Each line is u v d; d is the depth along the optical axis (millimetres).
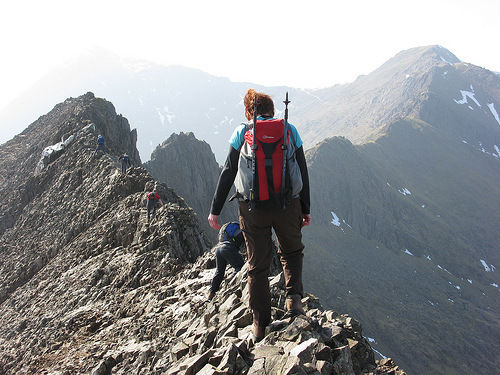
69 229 31984
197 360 4797
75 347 12383
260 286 4648
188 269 14086
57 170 46281
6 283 32562
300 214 4520
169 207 21719
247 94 4582
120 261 18953
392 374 6387
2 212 48375
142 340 9664
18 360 15078
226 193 4344
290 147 4211
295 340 4422
